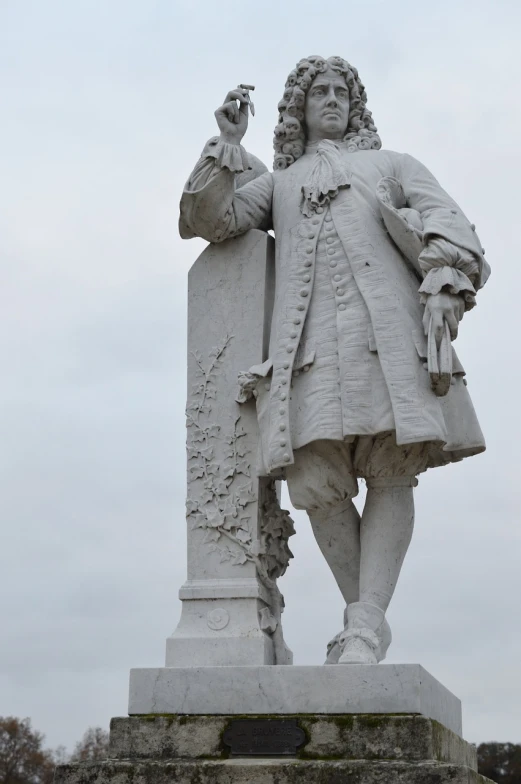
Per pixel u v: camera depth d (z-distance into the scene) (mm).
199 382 4809
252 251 4879
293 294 4629
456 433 4543
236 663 4289
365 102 5156
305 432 4418
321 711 3865
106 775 3805
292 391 4527
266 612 4504
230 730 3889
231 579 4539
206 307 4879
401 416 4266
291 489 4547
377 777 3570
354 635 4219
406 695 3805
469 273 4434
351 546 4648
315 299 4613
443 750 3881
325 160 4871
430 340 4305
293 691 3916
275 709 3918
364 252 4574
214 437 4730
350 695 3854
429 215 4590
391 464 4477
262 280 4836
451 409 4559
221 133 4746
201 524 4641
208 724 3918
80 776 3822
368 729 3750
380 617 4355
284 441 4391
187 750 3908
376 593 4402
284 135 5078
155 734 3957
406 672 3826
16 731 17875
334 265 4605
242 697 3967
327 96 5039
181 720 3951
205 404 4777
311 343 4531
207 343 4836
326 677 3898
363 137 5039
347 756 3744
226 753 3869
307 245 4680
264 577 4621
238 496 4637
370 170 4816
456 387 4605
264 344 4793
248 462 4668
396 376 4332
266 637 4379
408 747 3693
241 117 4793
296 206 4809
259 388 4617
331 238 4660
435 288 4332
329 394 4430
